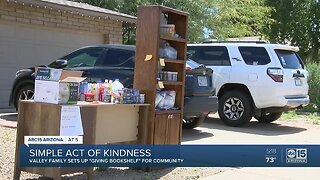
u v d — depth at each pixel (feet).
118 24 48.16
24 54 39.24
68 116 15.94
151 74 19.48
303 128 36.06
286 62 33.47
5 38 37.60
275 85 32.17
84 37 44.78
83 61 30.27
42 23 40.29
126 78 27.63
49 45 41.39
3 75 37.68
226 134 30.63
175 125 20.74
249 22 91.04
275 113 37.40
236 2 80.69
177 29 21.17
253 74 33.01
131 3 59.36
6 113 35.81
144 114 19.44
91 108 16.69
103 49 29.73
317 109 52.13
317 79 53.11
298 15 96.07
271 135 31.24
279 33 97.55
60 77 15.79
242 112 33.58
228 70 34.17
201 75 29.01
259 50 33.58
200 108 28.48
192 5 62.90
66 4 40.96
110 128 18.21
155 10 19.38
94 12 43.34
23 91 32.83
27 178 17.81
